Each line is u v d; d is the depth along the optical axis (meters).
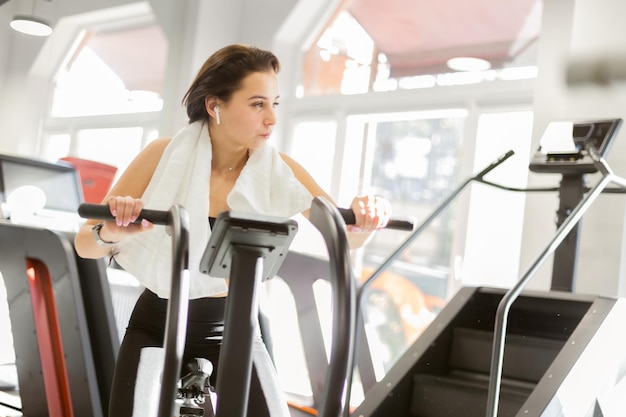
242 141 1.94
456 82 6.42
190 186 1.94
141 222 1.63
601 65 4.86
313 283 4.23
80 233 1.91
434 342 3.67
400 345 6.78
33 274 4.03
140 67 9.14
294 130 7.41
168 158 1.97
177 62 7.78
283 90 7.45
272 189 2.01
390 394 3.42
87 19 9.47
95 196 5.65
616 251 4.65
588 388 3.07
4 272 4.12
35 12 9.77
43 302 4.01
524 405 2.85
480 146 6.17
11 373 5.32
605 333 3.23
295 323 6.55
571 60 4.97
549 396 2.86
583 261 4.76
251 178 1.97
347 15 7.23
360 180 7.05
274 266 1.63
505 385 3.49
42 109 9.91
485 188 6.13
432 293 6.64
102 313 3.79
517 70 6.10
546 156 3.92
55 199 4.57
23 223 4.39
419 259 6.74
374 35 7.02
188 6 7.77
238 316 1.54
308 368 4.29
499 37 6.23
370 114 6.86
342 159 7.00
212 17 7.70
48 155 9.91
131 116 9.03
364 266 7.09
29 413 4.11
